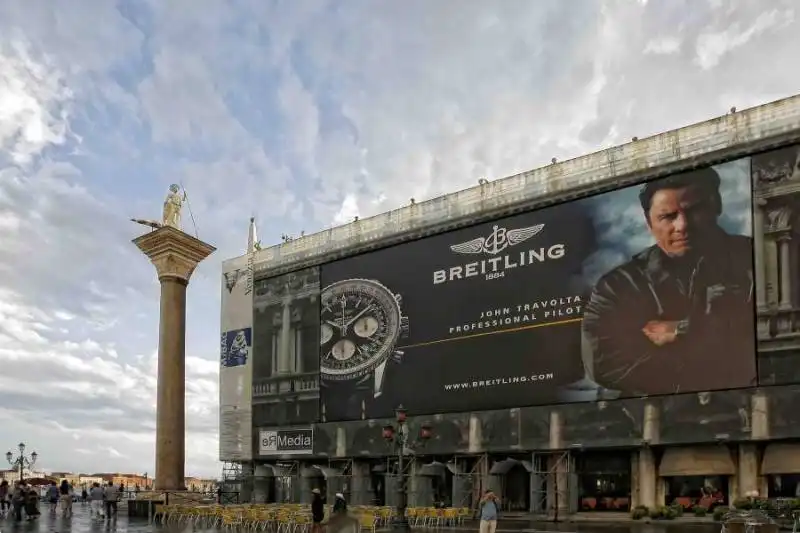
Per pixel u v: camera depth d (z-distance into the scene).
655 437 35.00
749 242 34.12
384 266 47.97
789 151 33.84
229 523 30.55
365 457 46.50
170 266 50.12
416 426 44.00
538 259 40.94
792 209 33.31
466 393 42.38
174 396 48.56
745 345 33.31
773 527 18.70
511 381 40.66
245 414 53.91
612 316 37.59
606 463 37.72
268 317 53.97
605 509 37.12
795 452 31.81
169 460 47.56
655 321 36.09
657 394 35.41
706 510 33.47
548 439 38.53
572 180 40.53
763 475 32.62
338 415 48.25
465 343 43.00
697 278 35.28
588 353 38.12
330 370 49.22
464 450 41.69
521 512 39.78
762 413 32.25
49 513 41.84
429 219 46.25
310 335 51.03
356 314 48.72
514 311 41.34
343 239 50.53
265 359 53.47
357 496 46.44
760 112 34.94
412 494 43.56
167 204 51.19
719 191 35.47
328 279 50.84
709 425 33.53
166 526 32.25
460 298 43.81
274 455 51.28
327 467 48.75
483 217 43.62
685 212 36.22
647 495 35.44
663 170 37.28
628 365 36.59
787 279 32.88
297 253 53.22
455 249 44.66
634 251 37.53
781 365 32.25
